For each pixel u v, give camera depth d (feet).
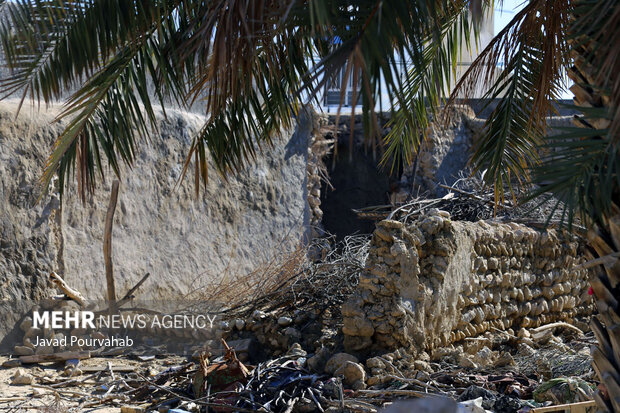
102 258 31.71
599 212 11.30
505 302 28.60
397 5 9.30
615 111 10.96
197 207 37.22
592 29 11.10
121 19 13.96
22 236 28.63
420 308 23.02
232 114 16.83
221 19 12.19
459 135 48.88
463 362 23.18
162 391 22.40
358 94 9.27
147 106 15.39
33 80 14.64
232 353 21.36
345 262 28.71
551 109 18.80
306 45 16.28
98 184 32.09
